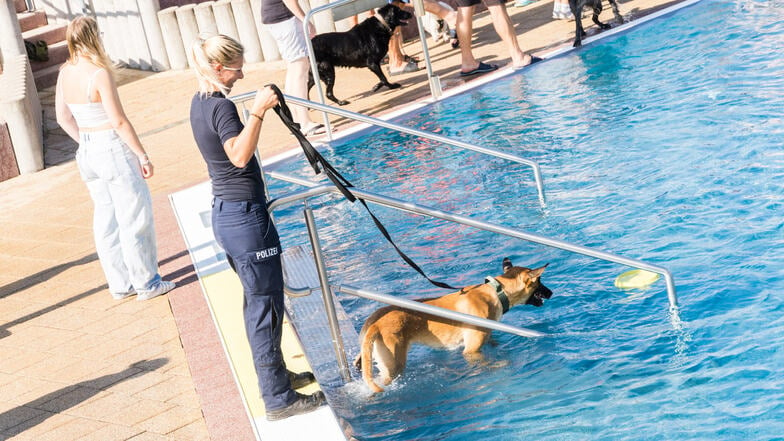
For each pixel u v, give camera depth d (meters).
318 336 4.79
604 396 4.14
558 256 5.75
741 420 3.78
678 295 4.93
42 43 15.23
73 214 8.44
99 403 4.65
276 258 3.92
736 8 10.96
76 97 5.62
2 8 13.34
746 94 7.91
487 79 10.28
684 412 3.91
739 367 4.18
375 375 4.54
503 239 6.14
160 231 7.32
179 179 8.81
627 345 4.56
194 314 5.55
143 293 5.98
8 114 10.03
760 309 4.65
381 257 6.12
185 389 4.64
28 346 5.59
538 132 8.15
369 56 10.82
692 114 7.71
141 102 13.17
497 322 4.51
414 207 4.43
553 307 5.10
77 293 6.40
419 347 4.86
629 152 7.20
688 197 6.16
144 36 15.52
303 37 9.47
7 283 6.86
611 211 6.21
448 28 13.34
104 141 5.64
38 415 4.63
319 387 4.20
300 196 4.22
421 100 10.04
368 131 9.19
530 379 4.40
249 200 3.85
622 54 10.11
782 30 9.62
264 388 4.02
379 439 4.05
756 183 6.16
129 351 5.24
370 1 10.56
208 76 3.77
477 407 4.22
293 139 9.45
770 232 5.45
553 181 6.96
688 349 4.42
